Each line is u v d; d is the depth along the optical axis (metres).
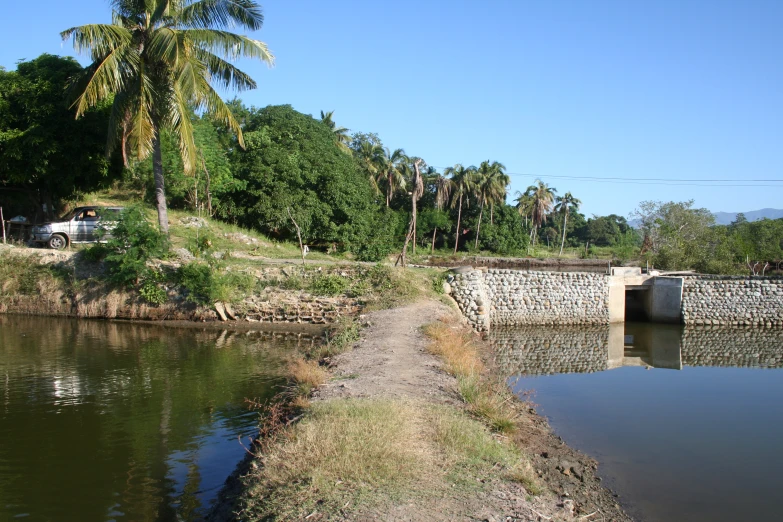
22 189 26.64
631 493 7.94
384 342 13.51
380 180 55.31
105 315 21.55
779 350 21.83
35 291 22.22
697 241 39.59
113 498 7.01
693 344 22.84
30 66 25.34
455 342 14.27
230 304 21.38
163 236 22.14
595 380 15.99
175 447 8.67
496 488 5.89
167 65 21.17
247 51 21.77
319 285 21.98
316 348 14.73
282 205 31.77
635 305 29.95
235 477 7.23
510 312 25.86
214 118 23.02
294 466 6.02
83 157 24.73
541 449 9.01
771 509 7.58
